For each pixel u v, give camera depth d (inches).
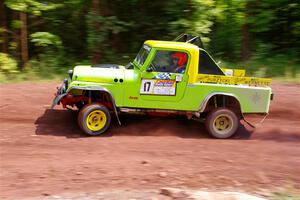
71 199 216.4
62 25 619.2
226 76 330.6
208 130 333.4
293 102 426.6
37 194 221.6
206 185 241.9
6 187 228.7
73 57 602.5
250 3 609.3
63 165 261.4
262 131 354.3
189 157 285.9
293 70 550.0
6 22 572.7
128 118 364.2
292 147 318.3
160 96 324.2
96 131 319.6
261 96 333.7
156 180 244.7
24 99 406.0
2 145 292.7
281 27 655.8
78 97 330.0
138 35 622.2
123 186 234.8
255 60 588.4
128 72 324.2
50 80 500.1
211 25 611.2
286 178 257.9
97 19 562.6
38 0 574.9
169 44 321.7
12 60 519.8
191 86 325.4
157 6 614.5
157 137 329.1
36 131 326.0
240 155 295.7
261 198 226.4
